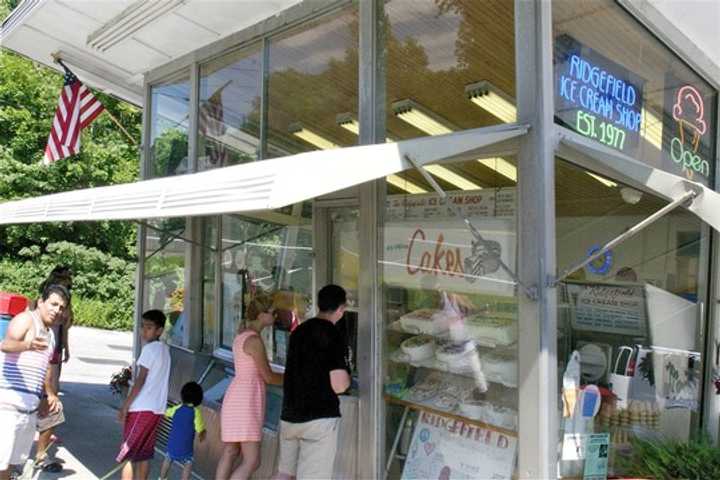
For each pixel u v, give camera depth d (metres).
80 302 17.17
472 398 3.78
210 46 6.36
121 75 7.83
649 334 4.43
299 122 5.36
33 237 17.94
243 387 4.32
